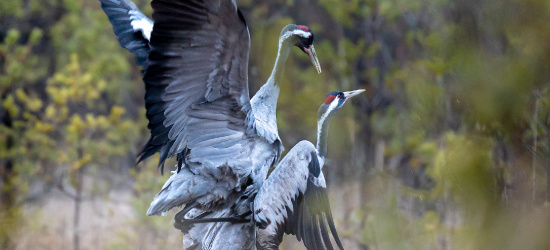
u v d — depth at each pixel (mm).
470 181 7391
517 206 7328
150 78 8375
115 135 17750
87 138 17141
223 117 9102
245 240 9727
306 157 9469
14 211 16328
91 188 17734
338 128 18875
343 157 18219
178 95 8664
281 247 13711
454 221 11602
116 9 10945
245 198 9641
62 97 17094
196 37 8281
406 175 16266
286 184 9336
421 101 12812
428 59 15297
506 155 7484
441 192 12320
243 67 8633
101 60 19750
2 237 15789
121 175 18547
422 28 19250
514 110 7238
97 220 17250
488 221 7219
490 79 7188
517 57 7070
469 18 7367
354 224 14672
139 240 15008
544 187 7477
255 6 23047
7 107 17312
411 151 16344
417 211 13539
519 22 7039
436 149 12688
